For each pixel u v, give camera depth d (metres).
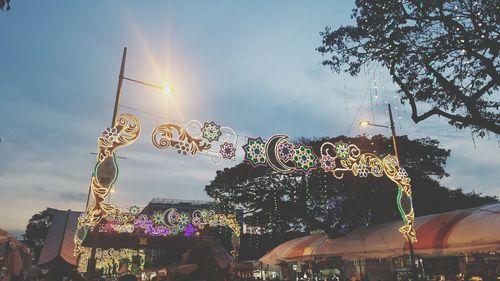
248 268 26.03
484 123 9.35
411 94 10.52
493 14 9.47
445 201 26.02
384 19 10.85
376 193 22.66
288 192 25.09
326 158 13.08
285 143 11.84
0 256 11.88
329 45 11.90
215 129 10.91
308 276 28.14
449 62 10.74
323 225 23.59
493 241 12.45
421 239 14.97
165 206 46.72
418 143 25.56
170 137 10.42
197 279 6.46
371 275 22.91
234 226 24.98
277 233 27.95
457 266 18.69
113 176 9.71
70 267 13.02
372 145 24.61
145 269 33.78
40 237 58.09
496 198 29.00
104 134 9.88
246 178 25.94
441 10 9.92
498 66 9.70
